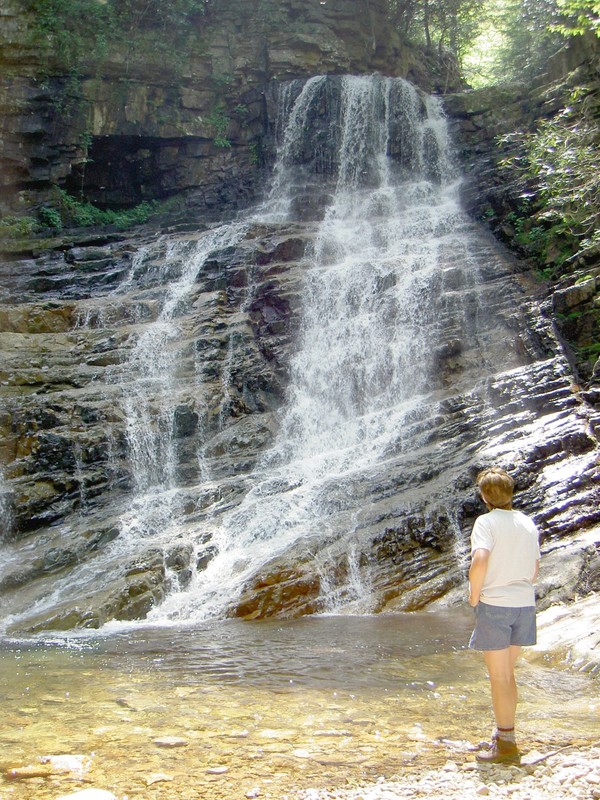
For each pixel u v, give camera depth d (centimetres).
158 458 1580
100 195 2680
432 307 1812
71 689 673
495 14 3138
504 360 1681
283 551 1192
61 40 2444
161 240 2319
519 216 2123
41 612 1098
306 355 1836
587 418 1401
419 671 721
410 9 3025
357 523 1237
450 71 3225
